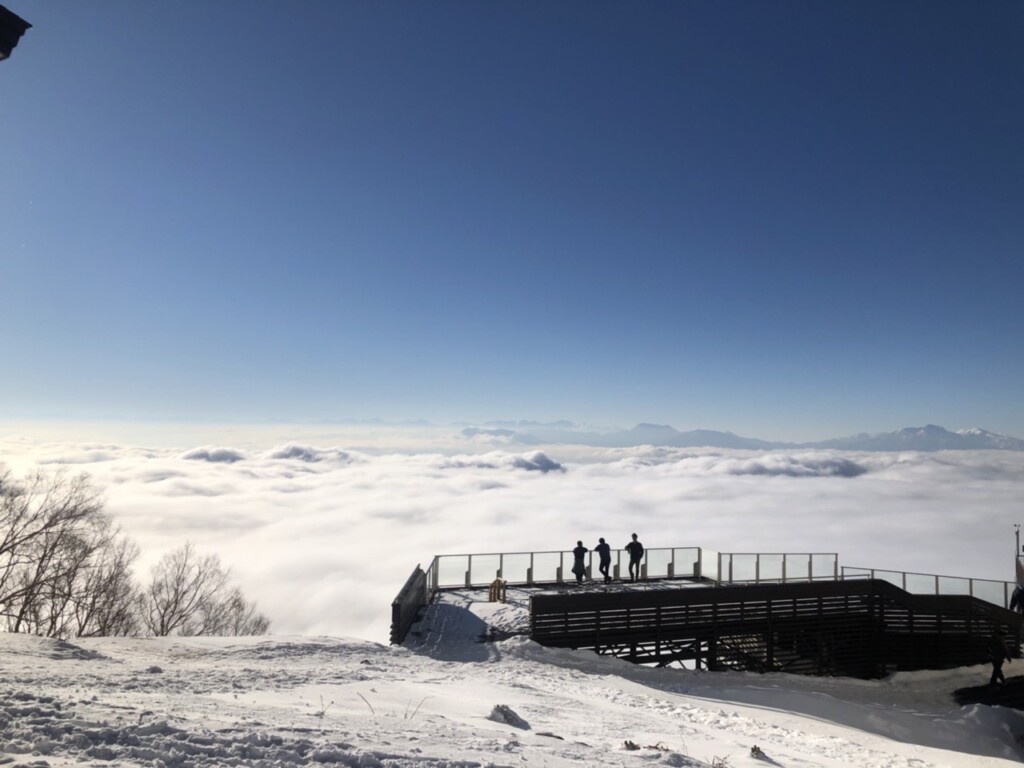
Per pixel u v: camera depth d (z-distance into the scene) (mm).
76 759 4664
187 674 10664
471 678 15414
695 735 11727
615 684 18500
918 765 12195
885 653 27344
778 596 26391
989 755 18094
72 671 9328
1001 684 25000
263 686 10344
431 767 5496
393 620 20562
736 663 26188
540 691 14961
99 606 29984
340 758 5355
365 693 10805
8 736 4992
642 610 24438
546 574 29609
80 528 27672
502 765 5906
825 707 19812
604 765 6781
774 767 9281
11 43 4715
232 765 4926
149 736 5371
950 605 27734
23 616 27281
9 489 26531
